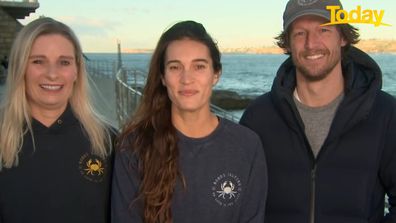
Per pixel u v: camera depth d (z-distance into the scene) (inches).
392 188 106.9
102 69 707.4
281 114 113.0
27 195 97.9
